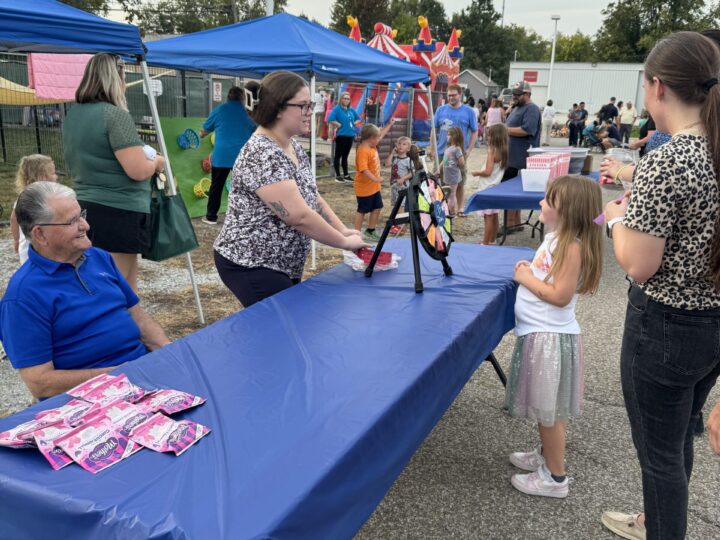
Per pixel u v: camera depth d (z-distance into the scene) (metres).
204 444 1.37
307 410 1.54
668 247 1.69
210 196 7.82
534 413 2.44
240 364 1.81
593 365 3.96
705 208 1.62
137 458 1.31
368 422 1.48
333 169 12.28
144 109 11.73
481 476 2.72
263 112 2.54
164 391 1.60
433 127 8.78
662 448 1.87
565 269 2.32
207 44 6.11
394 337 2.04
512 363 2.53
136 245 3.69
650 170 1.64
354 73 6.38
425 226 2.65
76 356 2.16
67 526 1.17
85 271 2.24
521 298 2.50
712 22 46.94
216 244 2.79
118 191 3.56
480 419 3.22
